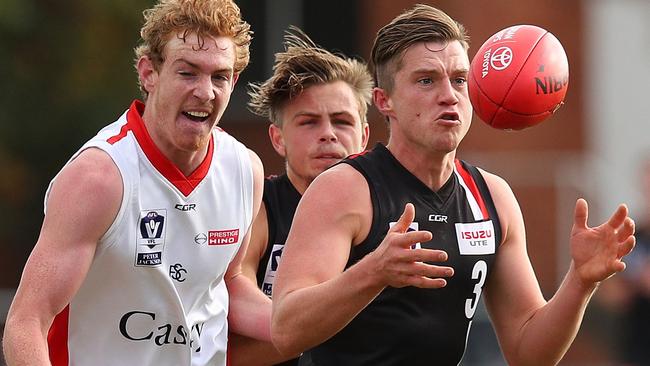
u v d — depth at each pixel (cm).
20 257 6456
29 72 6412
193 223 1997
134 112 1986
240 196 2053
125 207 1930
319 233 1789
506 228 1953
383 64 1875
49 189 1927
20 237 6462
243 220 2061
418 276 1619
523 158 6103
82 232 1886
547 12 6369
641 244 4000
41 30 6391
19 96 6412
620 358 4122
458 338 1902
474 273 1895
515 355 1948
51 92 6419
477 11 6256
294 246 1795
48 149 6456
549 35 1856
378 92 1902
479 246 1900
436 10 1862
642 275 3972
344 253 1797
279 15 6444
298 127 2322
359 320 1859
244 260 2242
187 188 1984
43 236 1889
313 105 2308
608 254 1800
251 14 6456
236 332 2139
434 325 1867
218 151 2039
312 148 2308
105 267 1947
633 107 6400
